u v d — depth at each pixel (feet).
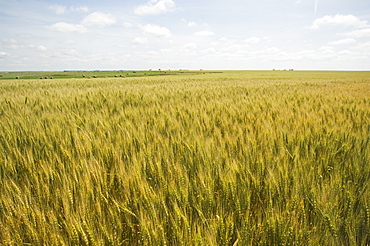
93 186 6.97
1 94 30.76
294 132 12.05
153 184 7.44
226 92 37.19
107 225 5.77
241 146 10.07
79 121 15.28
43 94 31.24
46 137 11.45
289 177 7.60
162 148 9.89
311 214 6.43
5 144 10.46
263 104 23.27
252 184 7.43
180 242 5.17
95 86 51.78
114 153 9.30
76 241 5.13
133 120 16.44
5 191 6.61
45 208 6.17
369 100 25.86
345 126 13.32
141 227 5.34
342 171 8.36
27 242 5.41
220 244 5.31
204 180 7.19
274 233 5.45
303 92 37.47
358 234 5.72
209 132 12.97
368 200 6.50
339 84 60.85
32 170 8.14
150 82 73.15
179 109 19.98
